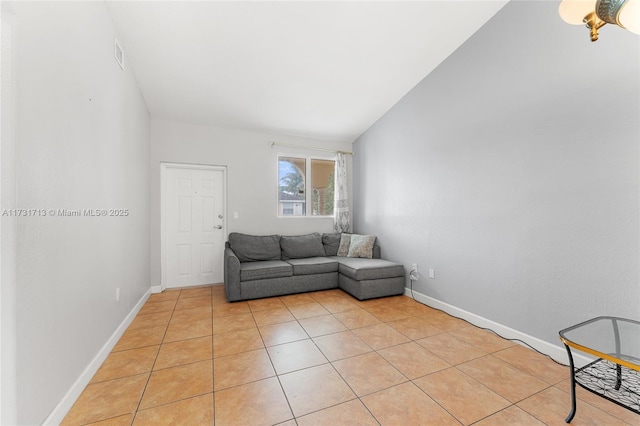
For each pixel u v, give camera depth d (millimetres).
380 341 2205
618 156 1632
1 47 1034
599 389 1245
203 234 3881
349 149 4754
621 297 1619
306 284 3527
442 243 2896
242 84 3041
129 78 2570
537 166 2039
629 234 1593
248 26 2271
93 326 1752
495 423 1337
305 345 2137
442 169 2889
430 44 2617
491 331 2371
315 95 3342
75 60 1551
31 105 1185
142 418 1364
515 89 2178
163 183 3637
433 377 1714
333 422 1339
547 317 1982
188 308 2969
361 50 2639
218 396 1533
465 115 2615
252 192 4086
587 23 1101
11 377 1048
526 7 2094
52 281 1317
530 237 2090
